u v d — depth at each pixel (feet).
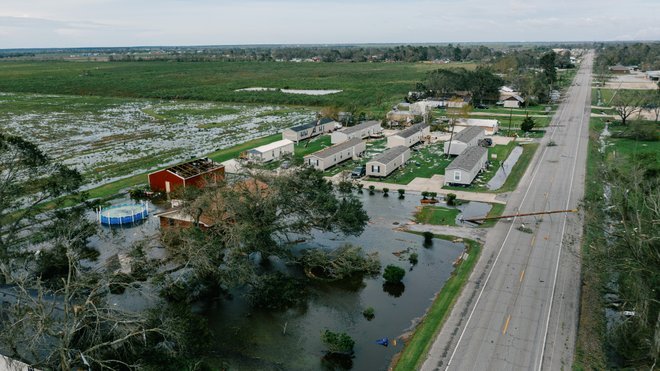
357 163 283.59
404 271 148.36
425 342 113.50
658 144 310.45
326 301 138.92
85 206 163.22
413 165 278.26
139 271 140.87
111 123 427.33
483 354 107.55
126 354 99.71
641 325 104.88
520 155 299.38
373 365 109.29
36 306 99.14
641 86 612.29
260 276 142.51
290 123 423.23
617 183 155.63
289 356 113.39
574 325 118.73
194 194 162.30
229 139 353.92
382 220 197.47
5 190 140.26
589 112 442.91
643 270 107.86
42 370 94.84
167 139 356.18
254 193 155.74
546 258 155.94
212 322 128.57
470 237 176.96
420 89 564.30
